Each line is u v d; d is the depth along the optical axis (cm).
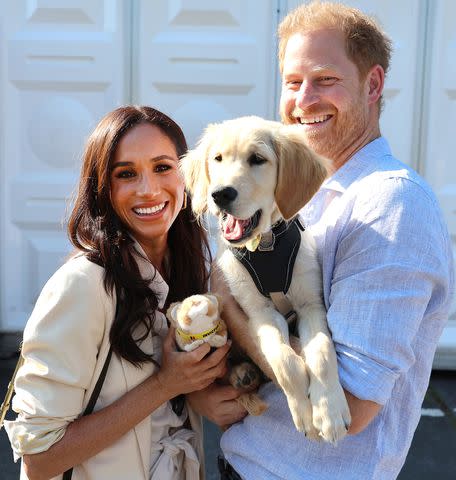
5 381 418
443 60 409
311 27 192
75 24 411
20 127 418
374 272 158
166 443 183
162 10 407
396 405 169
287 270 190
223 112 415
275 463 166
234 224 196
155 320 187
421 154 421
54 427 164
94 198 187
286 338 182
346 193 178
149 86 414
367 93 195
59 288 168
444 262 164
